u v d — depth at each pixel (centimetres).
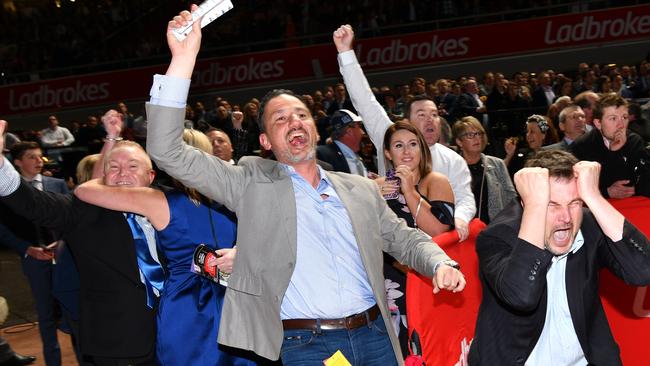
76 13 2766
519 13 2172
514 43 2134
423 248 337
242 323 326
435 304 390
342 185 343
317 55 2270
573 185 306
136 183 403
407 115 537
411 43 2212
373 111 532
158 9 2703
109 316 396
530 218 300
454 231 416
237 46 2320
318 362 327
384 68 2234
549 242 311
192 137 440
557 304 317
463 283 323
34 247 591
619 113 575
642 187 588
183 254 388
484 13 2216
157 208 383
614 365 318
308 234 331
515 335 316
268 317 321
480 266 322
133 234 401
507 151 747
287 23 2375
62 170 1509
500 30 2141
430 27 2239
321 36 2300
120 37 2695
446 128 613
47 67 2578
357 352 330
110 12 2748
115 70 2445
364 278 338
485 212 587
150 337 399
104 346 396
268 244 323
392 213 354
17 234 599
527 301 297
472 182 589
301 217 332
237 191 329
